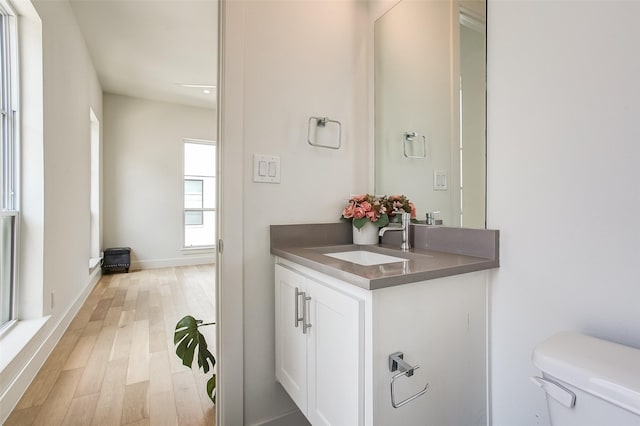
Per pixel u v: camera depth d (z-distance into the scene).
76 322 2.66
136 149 4.82
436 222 1.29
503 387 1.03
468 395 1.00
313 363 1.01
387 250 1.32
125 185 4.75
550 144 0.91
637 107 0.73
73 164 2.85
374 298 0.78
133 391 1.67
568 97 0.86
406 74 1.44
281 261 1.31
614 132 0.77
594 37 0.81
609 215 0.79
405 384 0.84
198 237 5.39
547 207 0.91
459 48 1.19
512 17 1.00
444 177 1.26
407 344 0.84
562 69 0.88
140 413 1.49
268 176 1.34
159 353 2.11
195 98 4.85
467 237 1.14
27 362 1.72
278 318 1.28
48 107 2.19
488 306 1.06
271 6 1.36
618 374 0.57
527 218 0.96
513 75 1.00
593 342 0.72
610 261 0.79
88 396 1.62
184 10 2.71
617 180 0.77
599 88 0.80
